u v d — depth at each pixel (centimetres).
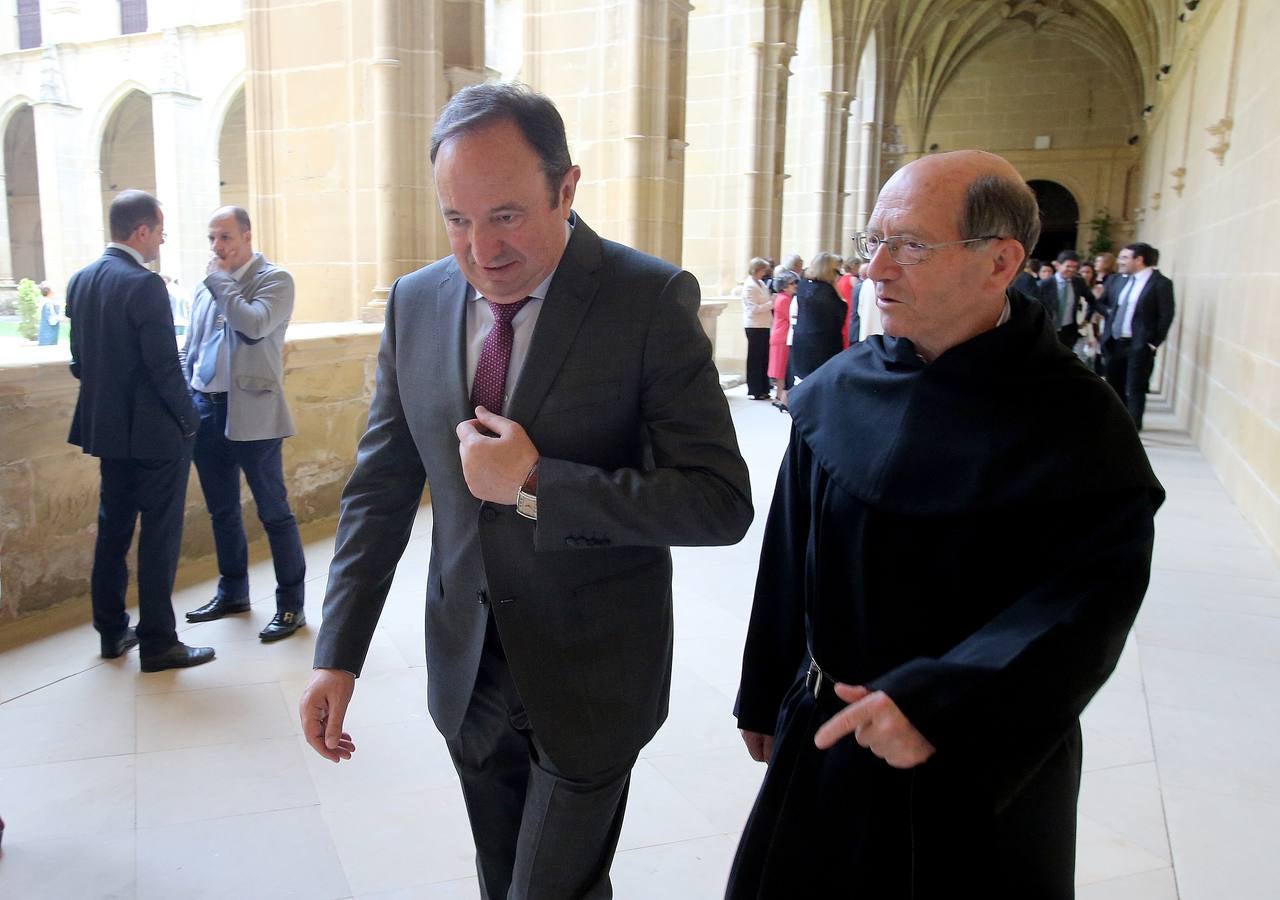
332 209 686
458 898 218
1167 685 345
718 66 1272
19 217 3059
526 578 141
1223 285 775
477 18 687
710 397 140
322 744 145
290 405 523
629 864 233
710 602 429
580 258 138
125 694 322
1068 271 954
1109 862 237
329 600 153
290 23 676
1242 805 265
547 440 137
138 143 2812
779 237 1305
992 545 113
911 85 2419
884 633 119
